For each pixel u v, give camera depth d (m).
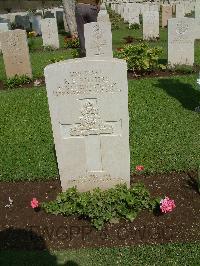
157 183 2.03
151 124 2.73
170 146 2.38
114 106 1.71
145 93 3.39
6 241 1.70
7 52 4.04
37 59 5.15
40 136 2.67
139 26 7.57
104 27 4.12
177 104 3.08
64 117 1.74
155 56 4.07
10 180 2.14
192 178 2.05
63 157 1.83
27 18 9.02
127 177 1.87
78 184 1.89
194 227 1.71
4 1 14.42
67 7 6.75
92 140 1.79
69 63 1.64
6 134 2.77
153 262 1.54
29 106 3.32
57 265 1.56
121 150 1.80
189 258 1.54
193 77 3.79
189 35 3.97
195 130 2.59
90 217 1.78
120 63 1.63
